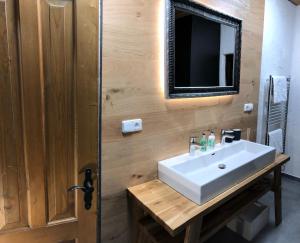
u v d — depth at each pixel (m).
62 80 1.12
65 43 1.10
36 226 1.17
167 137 1.74
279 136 3.00
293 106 3.21
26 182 1.12
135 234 1.66
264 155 1.91
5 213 1.10
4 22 0.97
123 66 1.42
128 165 1.54
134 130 1.52
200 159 1.83
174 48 1.63
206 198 1.39
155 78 1.59
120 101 1.44
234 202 1.90
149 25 1.51
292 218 2.42
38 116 1.09
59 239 1.25
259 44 2.52
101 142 1.39
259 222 2.19
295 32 3.10
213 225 1.61
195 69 1.83
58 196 1.21
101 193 1.45
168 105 1.70
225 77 2.12
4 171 1.07
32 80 1.05
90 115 1.21
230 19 2.06
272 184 2.23
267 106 2.81
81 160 1.22
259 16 2.45
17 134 1.07
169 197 1.45
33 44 1.03
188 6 1.68
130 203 1.59
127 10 1.39
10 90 1.03
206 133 2.05
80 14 1.10
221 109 2.18
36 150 1.11
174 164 1.65
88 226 1.31
